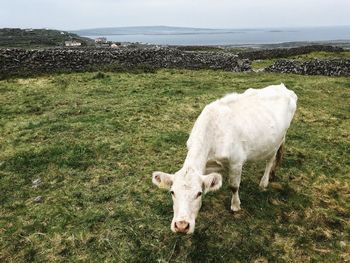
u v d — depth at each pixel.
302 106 5.92
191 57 10.99
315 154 4.05
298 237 2.70
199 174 2.16
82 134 4.40
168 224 2.78
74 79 7.77
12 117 5.18
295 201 3.15
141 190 3.22
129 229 2.72
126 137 4.30
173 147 4.07
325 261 2.50
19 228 2.76
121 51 10.45
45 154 3.88
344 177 3.59
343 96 6.81
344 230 2.81
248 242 2.62
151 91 6.67
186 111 5.38
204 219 2.84
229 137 2.61
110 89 6.84
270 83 7.86
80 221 2.82
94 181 3.38
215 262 2.46
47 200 3.10
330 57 15.33
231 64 11.00
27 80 7.68
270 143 2.98
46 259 2.48
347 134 4.69
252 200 3.12
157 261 2.45
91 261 2.46
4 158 3.82
